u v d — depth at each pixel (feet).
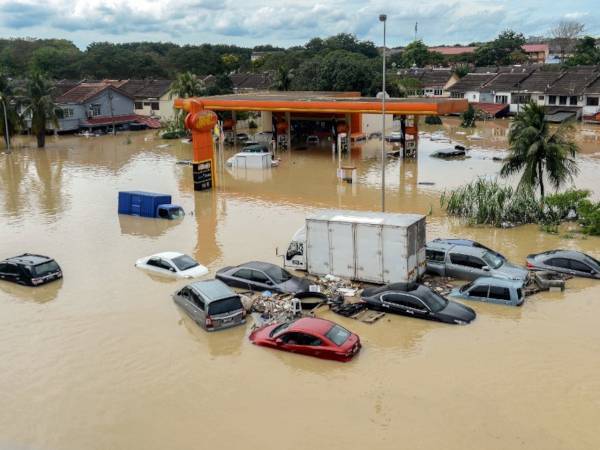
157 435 48.24
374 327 66.64
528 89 294.05
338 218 78.74
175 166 179.83
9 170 174.81
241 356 61.05
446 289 76.74
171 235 106.01
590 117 265.34
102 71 404.16
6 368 59.47
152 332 66.80
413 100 179.93
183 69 436.76
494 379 55.11
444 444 45.98
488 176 156.04
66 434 48.75
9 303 75.82
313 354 59.98
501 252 91.76
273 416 50.34
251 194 140.26
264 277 76.79
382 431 47.78
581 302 71.97
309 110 181.06
